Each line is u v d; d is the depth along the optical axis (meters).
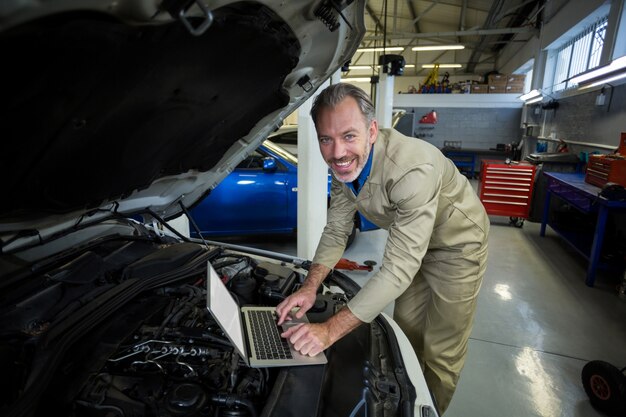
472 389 1.79
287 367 0.83
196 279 1.20
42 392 0.64
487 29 7.48
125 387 0.74
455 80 12.49
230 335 0.79
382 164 0.99
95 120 0.64
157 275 1.06
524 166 4.36
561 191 3.71
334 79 2.29
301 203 2.32
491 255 3.60
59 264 1.07
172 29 0.55
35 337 0.78
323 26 0.81
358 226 3.41
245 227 3.30
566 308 2.57
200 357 0.84
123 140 0.76
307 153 2.21
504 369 1.94
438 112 9.62
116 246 1.25
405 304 1.52
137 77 0.60
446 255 1.33
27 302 0.88
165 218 1.58
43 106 0.54
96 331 0.86
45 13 0.42
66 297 0.94
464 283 1.33
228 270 1.27
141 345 0.83
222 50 0.67
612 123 3.93
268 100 0.99
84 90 0.55
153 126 0.78
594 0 4.37
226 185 3.16
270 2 0.66
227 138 1.10
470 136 9.52
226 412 0.70
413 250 0.95
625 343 2.17
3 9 0.38
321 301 1.13
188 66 0.66
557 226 3.79
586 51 5.07
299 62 0.94
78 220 1.12
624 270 2.77
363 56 12.23
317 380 0.79
